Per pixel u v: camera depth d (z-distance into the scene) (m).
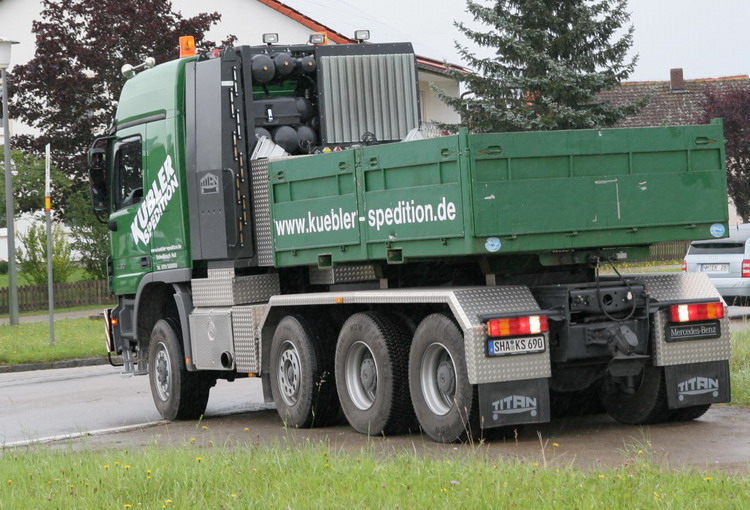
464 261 18.61
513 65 69.56
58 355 43.16
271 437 20.58
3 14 93.19
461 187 16.94
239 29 88.56
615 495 12.42
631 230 17.64
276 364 21.86
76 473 16.08
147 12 66.50
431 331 18.09
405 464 15.02
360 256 19.41
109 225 27.08
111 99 68.06
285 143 23.83
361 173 19.19
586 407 20.75
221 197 22.67
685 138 17.97
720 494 12.41
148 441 20.97
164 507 13.46
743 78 121.81
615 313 18.30
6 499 14.47
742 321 40.31
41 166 78.19
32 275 78.31
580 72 68.06
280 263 21.77
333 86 24.22
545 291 18.05
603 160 17.52
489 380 17.14
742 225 42.66
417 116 24.86
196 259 23.59
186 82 23.78
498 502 12.33
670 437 17.97
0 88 68.75
